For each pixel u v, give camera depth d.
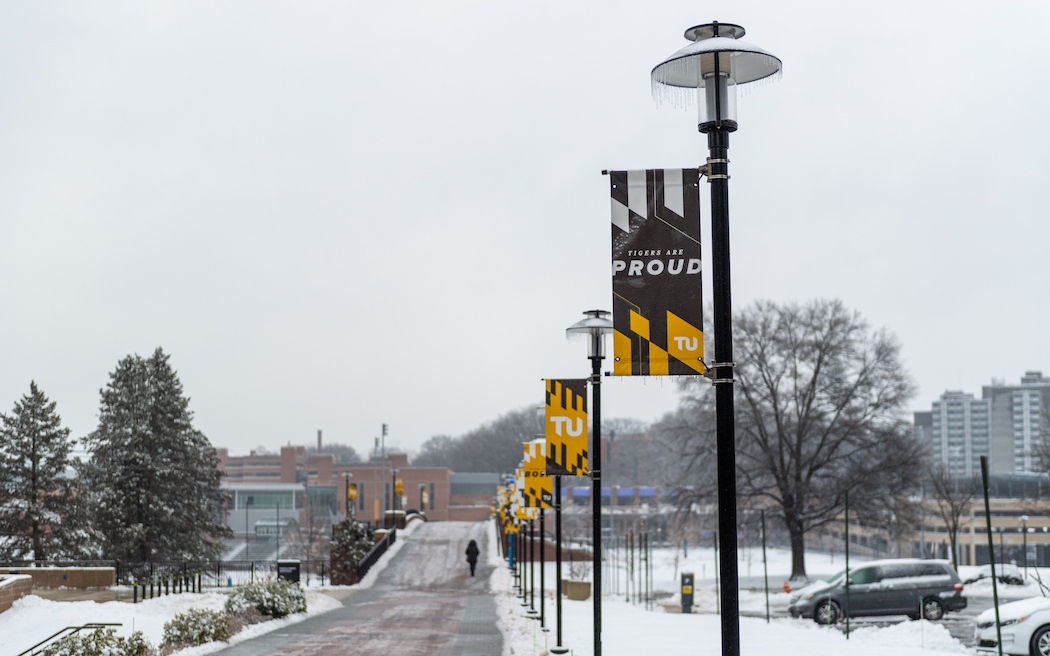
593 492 16.80
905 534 52.88
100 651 16.20
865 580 27.55
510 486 50.41
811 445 55.56
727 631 7.98
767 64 8.73
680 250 8.78
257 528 141.00
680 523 55.28
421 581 44.66
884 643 21.81
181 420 57.91
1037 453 61.91
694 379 52.12
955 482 76.69
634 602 39.00
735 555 8.07
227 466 190.75
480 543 65.38
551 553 58.66
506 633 22.80
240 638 21.47
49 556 47.62
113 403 58.34
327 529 114.56
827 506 52.41
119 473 54.50
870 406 52.31
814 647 19.03
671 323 8.70
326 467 165.12
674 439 57.44
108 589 33.06
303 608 28.28
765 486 52.88
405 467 160.12
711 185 8.52
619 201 8.85
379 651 19.03
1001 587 40.62
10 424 48.50
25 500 48.16
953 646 20.62
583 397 18.34
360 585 43.03
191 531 56.91
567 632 22.70
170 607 27.16
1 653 20.06
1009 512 108.56
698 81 8.72
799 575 51.25
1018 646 18.80
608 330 17.12
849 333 52.19
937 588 27.55
